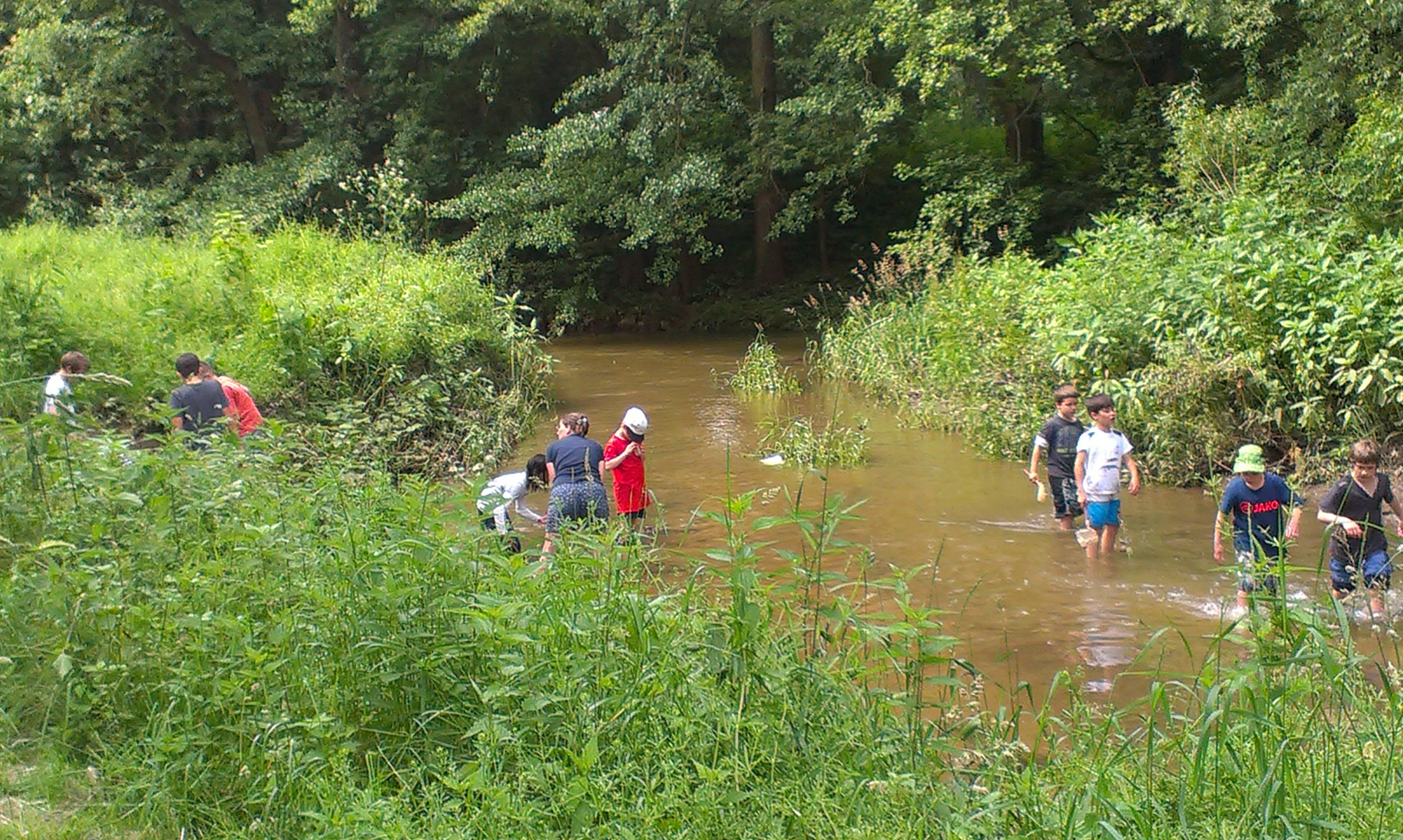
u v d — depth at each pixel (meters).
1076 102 25.36
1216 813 4.17
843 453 13.05
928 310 18.31
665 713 4.47
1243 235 12.98
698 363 23.17
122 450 5.91
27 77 27.88
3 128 28.83
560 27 29.34
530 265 30.22
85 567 5.06
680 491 11.91
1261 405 11.83
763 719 4.57
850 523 10.48
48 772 4.48
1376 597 7.55
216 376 11.29
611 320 31.53
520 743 4.40
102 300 13.70
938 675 5.85
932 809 4.21
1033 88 24.42
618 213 26.80
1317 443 11.55
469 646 4.81
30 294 12.30
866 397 17.80
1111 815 4.18
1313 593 7.94
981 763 4.81
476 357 16.30
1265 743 4.49
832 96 25.05
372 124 30.17
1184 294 12.60
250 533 5.15
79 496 5.76
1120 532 10.09
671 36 26.41
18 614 5.15
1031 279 16.50
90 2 27.56
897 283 21.52
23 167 29.56
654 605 4.94
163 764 4.53
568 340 28.88
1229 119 17.09
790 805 4.15
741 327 30.28
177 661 4.95
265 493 5.80
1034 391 13.74
